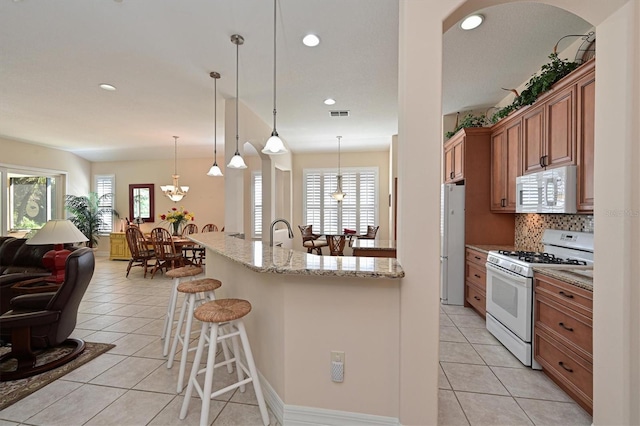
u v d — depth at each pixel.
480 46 2.69
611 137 1.56
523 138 2.98
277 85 3.49
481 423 1.78
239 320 1.75
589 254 2.41
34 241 2.84
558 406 1.93
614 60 1.53
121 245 7.39
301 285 1.72
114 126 5.20
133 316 3.55
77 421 1.76
